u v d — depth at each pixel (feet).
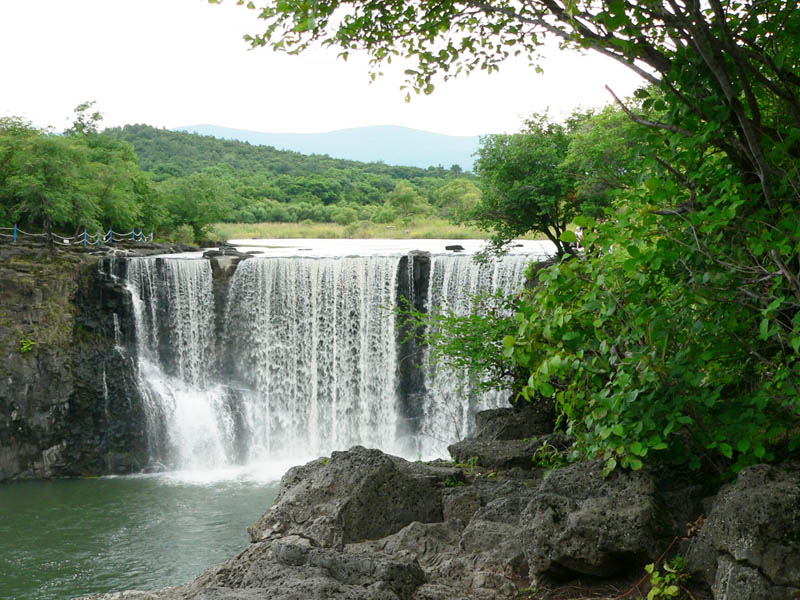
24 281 105.50
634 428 18.13
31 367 104.06
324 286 112.78
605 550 17.22
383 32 23.39
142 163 536.83
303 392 114.32
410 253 109.70
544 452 28.91
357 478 23.47
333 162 652.07
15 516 83.20
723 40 16.69
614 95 18.94
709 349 17.97
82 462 106.22
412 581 17.26
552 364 19.11
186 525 78.48
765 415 18.25
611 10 16.81
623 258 19.11
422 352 108.58
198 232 221.25
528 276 23.56
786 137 18.21
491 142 94.27
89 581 63.36
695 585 16.25
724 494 16.28
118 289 112.27
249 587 16.74
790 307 18.33
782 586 14.58
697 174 18.07
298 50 23.02
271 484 97.25
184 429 111.04
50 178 155.02
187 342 115.65
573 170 79.25
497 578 18.56
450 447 34.32
